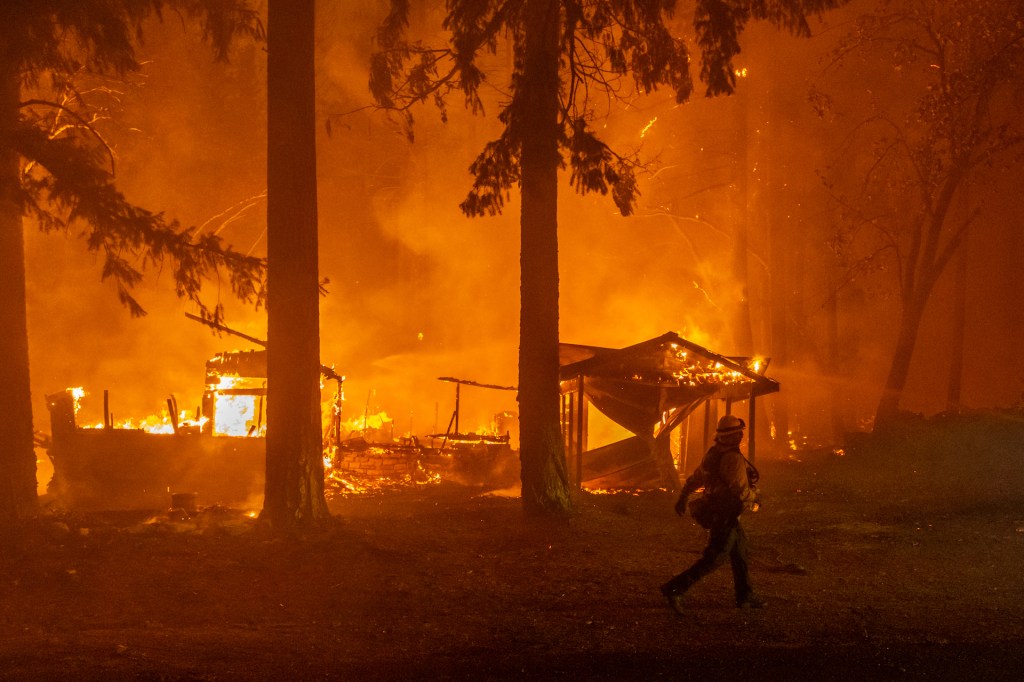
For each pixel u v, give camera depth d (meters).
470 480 24.31
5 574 11.05
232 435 23.86
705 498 9.32
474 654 8.02
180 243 14.34
